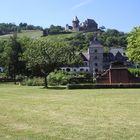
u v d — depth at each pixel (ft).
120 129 65.05
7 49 359.25
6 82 348.59
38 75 269.85
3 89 224.94
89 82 297.94
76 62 268.21
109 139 55.98
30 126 69.31
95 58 543.80
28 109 101.45
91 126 68.90
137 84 231.09
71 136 58.59
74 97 151.12
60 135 59.57
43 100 136.26
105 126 68.74
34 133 61.46
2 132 62.49
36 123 73.26
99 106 109.50
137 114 87.66
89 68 540.11
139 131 62.90
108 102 124.36
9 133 61.46
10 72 357.82
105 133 61.11
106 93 175.83
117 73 289.53
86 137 57.67
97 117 82.38
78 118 80.84
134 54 347.97
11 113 91.15
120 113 89.92
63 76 292.40
